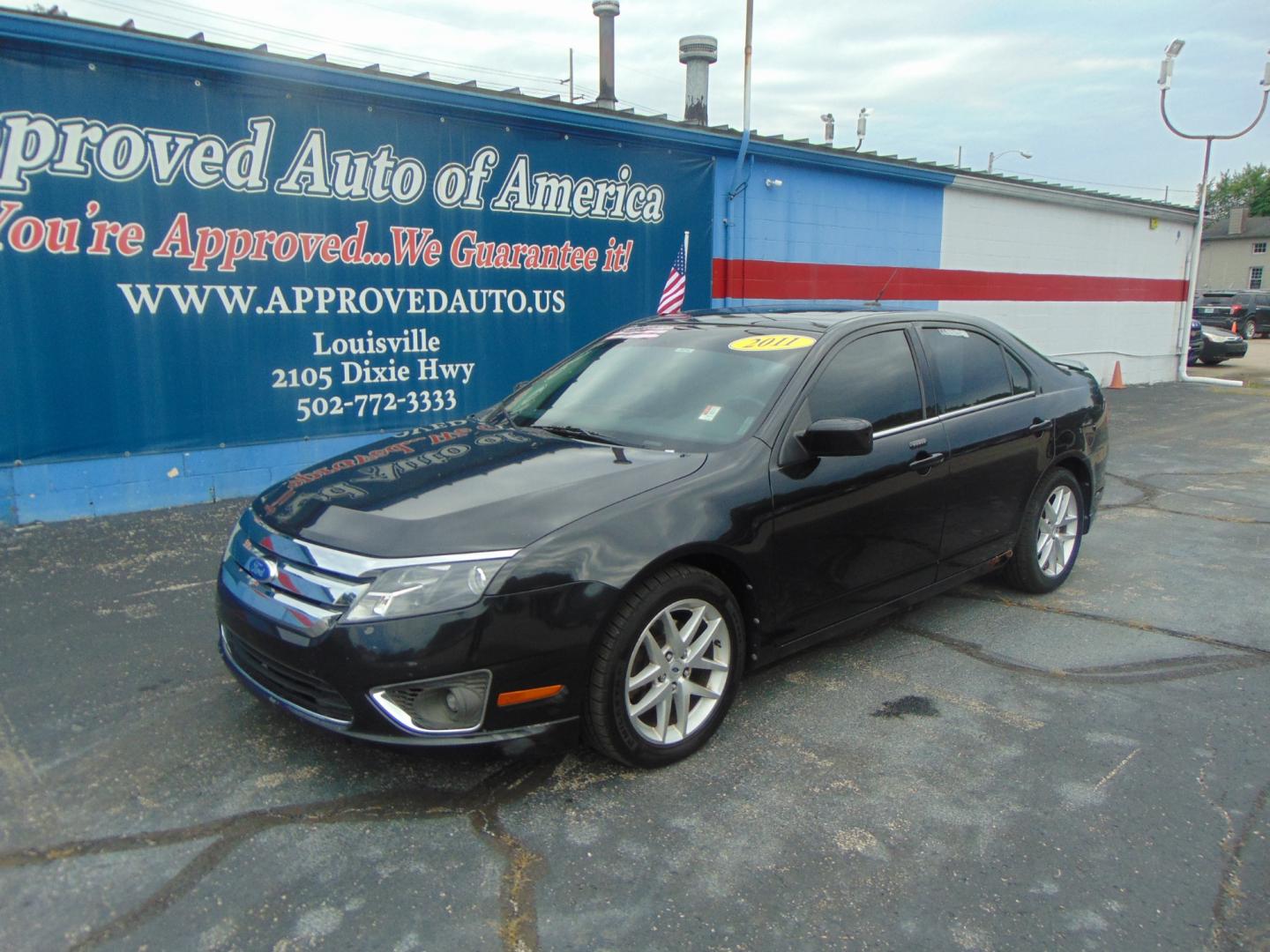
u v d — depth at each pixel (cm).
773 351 402
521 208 843
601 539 300
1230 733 358
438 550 285
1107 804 308
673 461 342
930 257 1276
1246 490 819
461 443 381
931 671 414
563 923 246
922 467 410
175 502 691
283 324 723
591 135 876
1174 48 1711
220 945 235
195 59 639
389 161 754
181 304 672
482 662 280
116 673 394
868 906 255
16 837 278
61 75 600
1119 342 1689
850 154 1110
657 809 300
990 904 257
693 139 953
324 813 294
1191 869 274
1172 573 568
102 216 630
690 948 238
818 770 326
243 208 688
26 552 571
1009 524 476
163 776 313
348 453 394
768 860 275
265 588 306
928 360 441
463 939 239
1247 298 3500
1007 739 352
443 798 304
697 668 332
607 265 919
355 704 281
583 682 296
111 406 655
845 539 377
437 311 806
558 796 306
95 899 252
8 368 612
